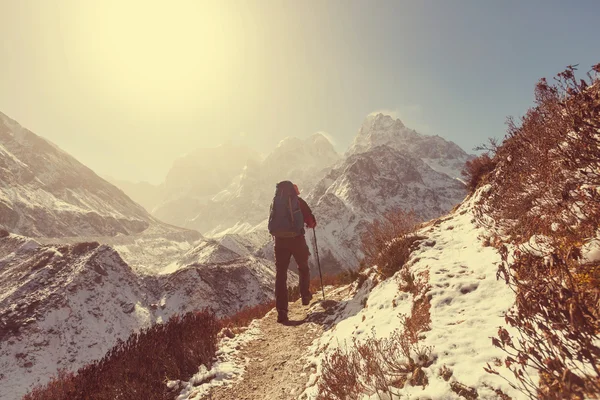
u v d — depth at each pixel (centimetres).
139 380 458
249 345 615
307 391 404
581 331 188
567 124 353
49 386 1025
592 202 325
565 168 375
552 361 199
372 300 595
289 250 754
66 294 6475
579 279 259
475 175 965
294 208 705
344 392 345
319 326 652
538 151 482
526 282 244
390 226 759
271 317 825
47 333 5666
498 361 281
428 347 336
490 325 336
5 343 5259
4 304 6006
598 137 322
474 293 412
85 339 5922
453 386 278
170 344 545
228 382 470
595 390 177
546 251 338
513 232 481
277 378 465
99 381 464
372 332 464
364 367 368
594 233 310
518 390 239
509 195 544
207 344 566
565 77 335
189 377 501
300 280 777
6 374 4841
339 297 844
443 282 458
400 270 620
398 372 338
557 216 381
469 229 664
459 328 352
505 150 704
